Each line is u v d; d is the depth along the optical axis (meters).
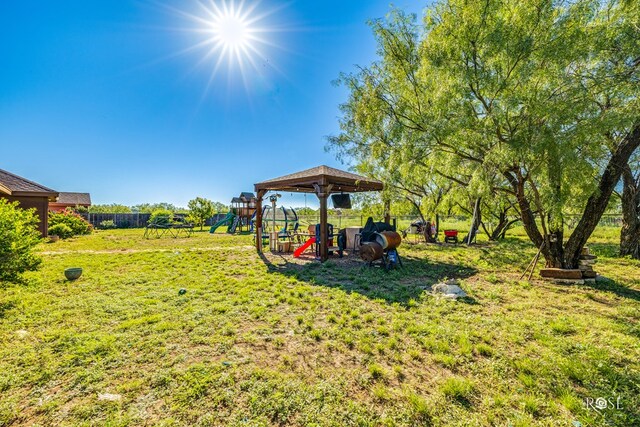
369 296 4.88
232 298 4.73
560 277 5.94
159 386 2.38
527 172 5.91
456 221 19.55
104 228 25.12
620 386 2.40
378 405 2.19
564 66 5.42
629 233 9.19
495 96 5.74
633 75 4.98
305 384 2.42
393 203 11.87
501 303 4.57
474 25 5.68
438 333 3.38
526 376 2.54
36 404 2.16
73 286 5.36
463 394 2.30
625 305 4.45
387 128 8.04
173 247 11.55
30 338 3.19
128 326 3.54
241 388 2.36
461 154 6.52
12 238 4.59
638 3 5.16
